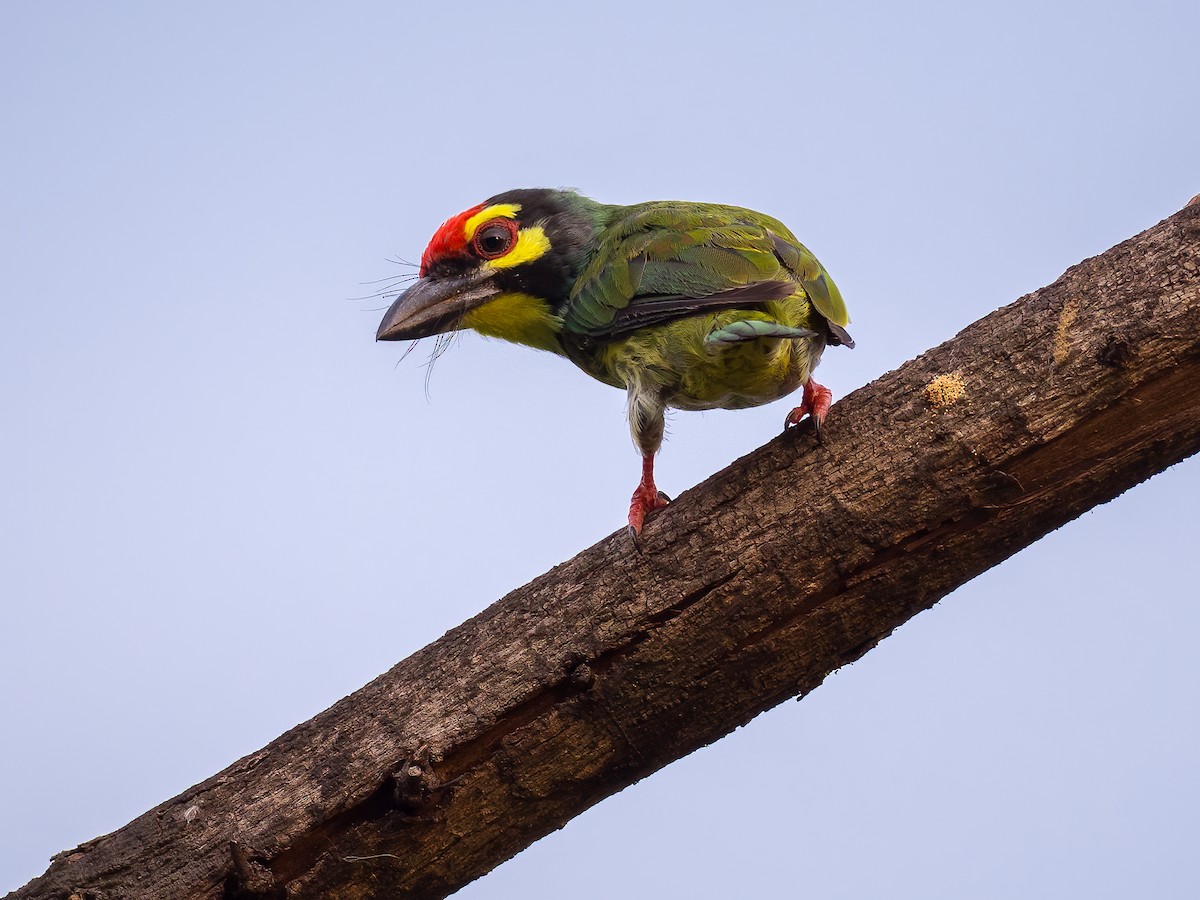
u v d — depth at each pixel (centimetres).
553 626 761
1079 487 720
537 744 754
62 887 750
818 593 743
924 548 737
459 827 759
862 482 739
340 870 753
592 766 763
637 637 753
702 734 771
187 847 752
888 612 748
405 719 759
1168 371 697
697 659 750
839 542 738
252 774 766
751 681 757
